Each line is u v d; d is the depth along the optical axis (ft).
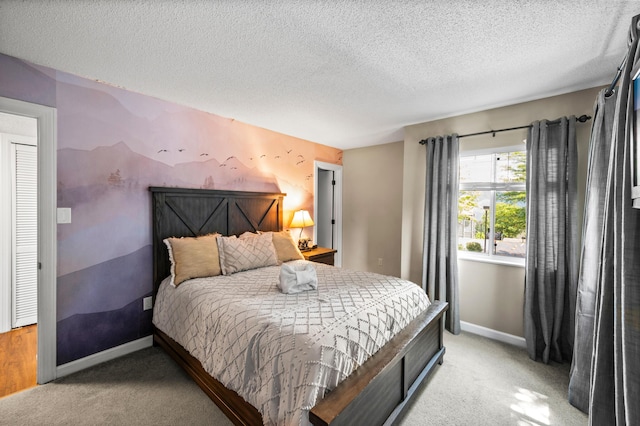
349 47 6.05
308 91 8.35
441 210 10.25
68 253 7.25
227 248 9.16
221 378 5.62
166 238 8.96
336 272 9.24
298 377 4.44
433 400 6.48
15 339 9.09
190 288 7.53
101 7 4.79
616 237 3.73
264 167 12.25
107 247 7.90
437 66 6.82
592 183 6.34
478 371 7.64
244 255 9.34
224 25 5.32
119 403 6.20
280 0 4.64
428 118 10.70
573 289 7.88
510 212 9.80
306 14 5.00
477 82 7.66
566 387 6.98
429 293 10.46
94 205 7.66
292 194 13.57
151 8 4.83
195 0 4.64
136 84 7.89
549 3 4.64
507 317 9.33
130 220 8.34
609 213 4.23
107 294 7.93
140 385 6.83
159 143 8.95
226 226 10.73
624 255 3.43
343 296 6.73
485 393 6.73
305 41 5.84
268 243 10.37
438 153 10.34
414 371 6.53
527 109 8.95
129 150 8.30
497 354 8.55
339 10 4.89
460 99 8.84
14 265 9.78
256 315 5.63
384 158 14.93
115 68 6.99
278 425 4.44
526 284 8.54
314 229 14.76
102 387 6.74
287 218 13.35
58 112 7.05
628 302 3.34
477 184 10.33
